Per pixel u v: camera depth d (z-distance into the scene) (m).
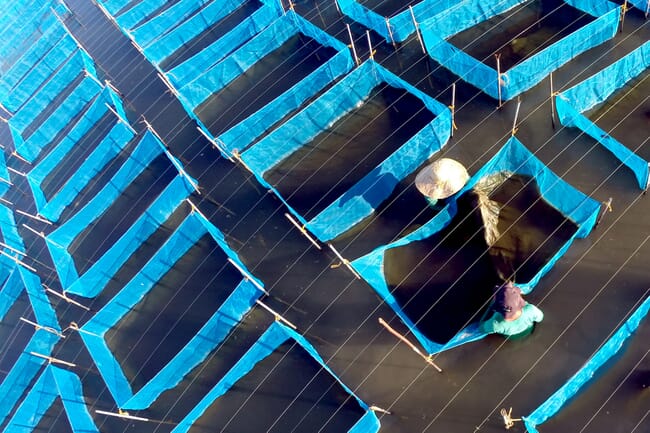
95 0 22.67
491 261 12.42
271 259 14.23
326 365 12.20
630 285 11.60
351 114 16.28
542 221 12.64
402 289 12.64
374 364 12.00
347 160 15.49
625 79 14.27
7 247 15.56
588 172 13.30
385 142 15.48
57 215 17.31
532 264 12.25
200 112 18.17
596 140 13.59
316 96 17.03
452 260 12.66
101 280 15.05
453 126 14.84
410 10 16.58
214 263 14.65
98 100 18.66
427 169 12.89
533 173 12.96
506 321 10.92
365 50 17.88
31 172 18.00
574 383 10.12
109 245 16.08
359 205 13.69
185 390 12.78
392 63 17.20
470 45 17.02
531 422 10.00
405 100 15.95
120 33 21.73
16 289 15.68
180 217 15.77
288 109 16.66
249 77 18.55
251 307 13.45
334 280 13.44
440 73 16.41
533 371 11.10
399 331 12.27
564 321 11.49
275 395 12.17
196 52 20.20
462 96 15.69
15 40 23.33
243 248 14.62
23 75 21.69
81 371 13.89
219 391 12.16
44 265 16.31
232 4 20.67
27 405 12.94
